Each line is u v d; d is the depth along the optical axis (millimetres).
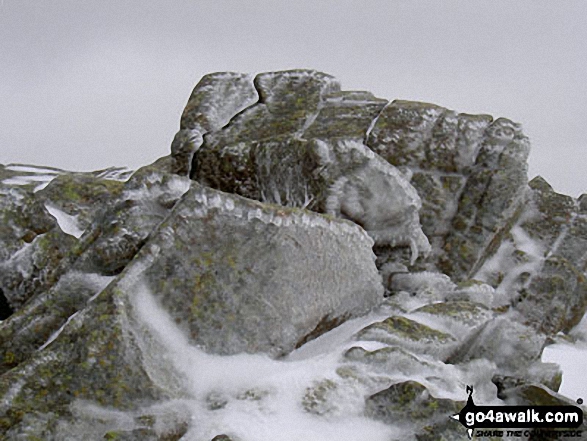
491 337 7867
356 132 11531
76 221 10766
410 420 5887
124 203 7207
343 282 7762
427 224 11547
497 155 11578
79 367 5934
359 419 5902
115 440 5605
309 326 7250
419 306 8508
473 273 12328
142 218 7164
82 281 6949
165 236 6555
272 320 6844
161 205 7305
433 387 6355
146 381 5949
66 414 5750
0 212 9188
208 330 6520
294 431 5660
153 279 6434
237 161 11281
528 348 7887
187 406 5938
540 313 12117
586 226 13062
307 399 5945
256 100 12930
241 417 5746
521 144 11562
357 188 9570
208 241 6727
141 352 6055
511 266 12617
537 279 12352
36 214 9414
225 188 11469
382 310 8297
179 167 12086
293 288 7090
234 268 6773
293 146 10258
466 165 11672
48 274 8859
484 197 11523
